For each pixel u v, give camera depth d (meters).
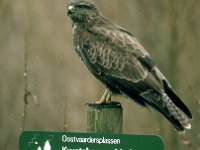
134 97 11.64
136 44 12.06
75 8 12.43
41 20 19.58
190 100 16.44
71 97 18.81
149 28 17.12
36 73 19.25
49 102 18.95
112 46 12.09
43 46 19.55
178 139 15.98
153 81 11.46
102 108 9.70
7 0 17.70
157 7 17.14
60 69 19.42
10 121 17.48
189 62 16.72
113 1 17.73
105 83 12.09
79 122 18.52
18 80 18.77
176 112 10.85
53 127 18.64
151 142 9.05
